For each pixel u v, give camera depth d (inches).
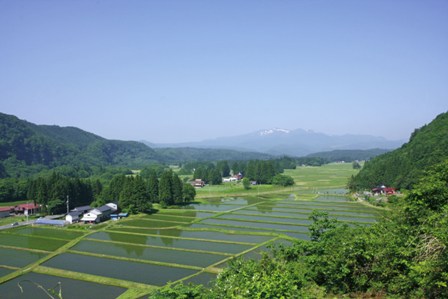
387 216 1205.7
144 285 1669.5
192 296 780.0
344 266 942.4
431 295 780.6
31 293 1621.6
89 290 1657.2
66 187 4052.7
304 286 951.0
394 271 897.5
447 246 760.3
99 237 2785.4
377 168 5177.2
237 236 2726.4
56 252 2314.2
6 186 4741.6
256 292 686.5
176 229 3053.6
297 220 3316.9
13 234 2918.3
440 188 1009.5
